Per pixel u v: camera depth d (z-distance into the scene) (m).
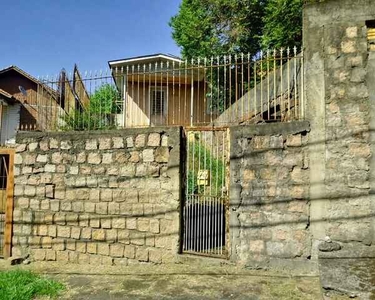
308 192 4.04
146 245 4.60
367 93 3.96
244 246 4.25
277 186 4.16
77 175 4.96
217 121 5.83
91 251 4.82
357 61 4.02
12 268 4.68
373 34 4.07
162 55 9.90
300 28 11.47
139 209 4.66
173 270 4.25
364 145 3.91
